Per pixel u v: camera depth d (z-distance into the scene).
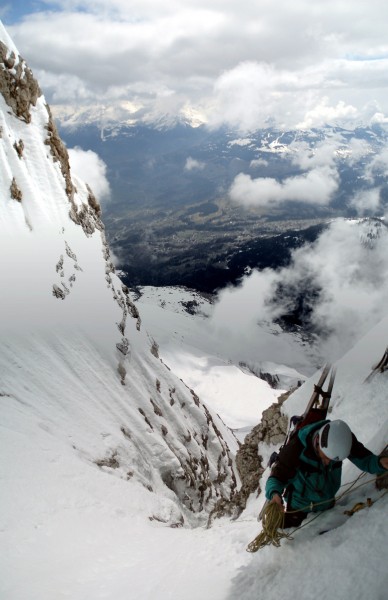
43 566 9.65
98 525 15.86
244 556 5.82
